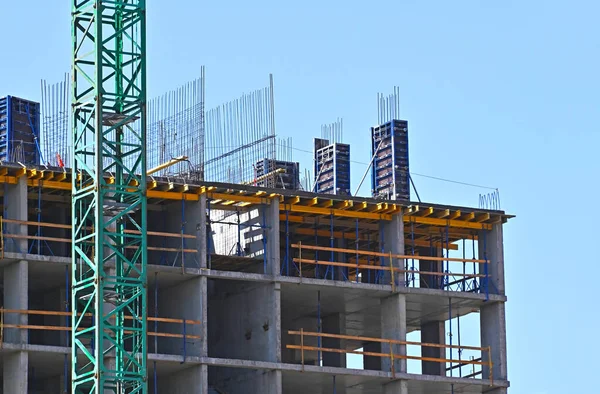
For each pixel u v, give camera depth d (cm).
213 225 11656
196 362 10531
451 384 11262
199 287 10656
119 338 9856
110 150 11075
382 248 11312
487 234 11612
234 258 10894
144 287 9869
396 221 11288
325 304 11481
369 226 11500
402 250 11250
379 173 12144
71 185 10406
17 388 10062
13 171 10300
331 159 12338
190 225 10794
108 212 10025
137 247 10069
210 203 10912
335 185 12194
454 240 11919
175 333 10831
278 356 10794
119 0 10000
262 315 10950
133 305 10206
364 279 12012
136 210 10562
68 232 10956
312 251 11775
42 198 10606
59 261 10269
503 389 11369
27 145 11069
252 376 10931
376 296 11269
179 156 11350
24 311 10100
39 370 10706
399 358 11112
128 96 9962
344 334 11756
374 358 12269
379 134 12225
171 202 10950
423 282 11900
